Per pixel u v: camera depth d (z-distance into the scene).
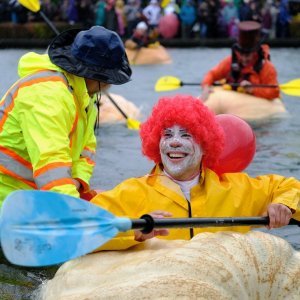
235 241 6.81
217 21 45.16
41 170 7.77
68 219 6.43
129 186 7.62
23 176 8.43
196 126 7.61
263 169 13.57
